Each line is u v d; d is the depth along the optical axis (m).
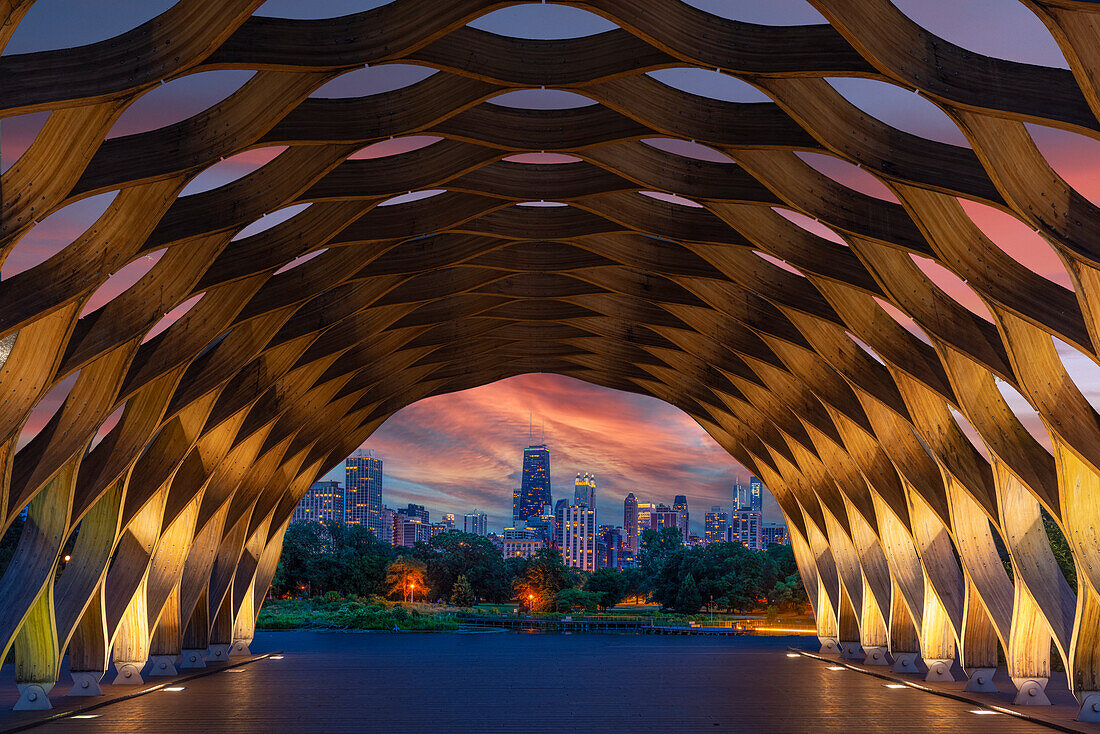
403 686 24.45
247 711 19.98
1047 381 16.89
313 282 21.86
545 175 19.70
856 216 16.62
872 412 25.47
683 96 15.68
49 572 19.33
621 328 31.53
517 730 17.62
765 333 24.61
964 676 27.06
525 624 60.22
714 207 18.98
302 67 13.09
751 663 31.45
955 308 18.27
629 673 27.86
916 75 11.66
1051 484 19.23
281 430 29.67
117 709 20.41
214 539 28.69
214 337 20.27
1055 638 20.06
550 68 14.81
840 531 33.88
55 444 18.16
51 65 11.66
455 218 21.12
